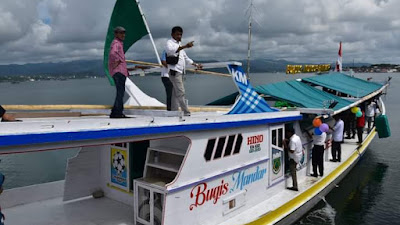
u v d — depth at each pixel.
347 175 13.55
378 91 19.78
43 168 12.55
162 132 5.51
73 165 8.02
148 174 6.76
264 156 8.34
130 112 6.84
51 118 6.07
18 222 6.88
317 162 10.84
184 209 6.11
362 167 15.02
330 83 17.84
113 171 8.07
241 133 7.41
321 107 11.56
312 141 11.21
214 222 6.79
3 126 3.88
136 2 8.44
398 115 32.44
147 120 5.32
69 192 8.02
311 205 9.77
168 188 5.79
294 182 9.34
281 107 11.16
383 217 9.98
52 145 4.31
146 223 6.32
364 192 11.97
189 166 6.16
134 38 8.79
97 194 8.24
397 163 15.64
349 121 16.97
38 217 7.15
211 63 7.62
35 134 4.06
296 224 9.20
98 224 6.80
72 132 4.40
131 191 7.64
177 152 6.38
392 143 19.95
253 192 7.96
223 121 6.74
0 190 5.57
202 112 8.08
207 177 6.50
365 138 17.52
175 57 6.46
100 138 4.69
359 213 10.22
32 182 11.16
